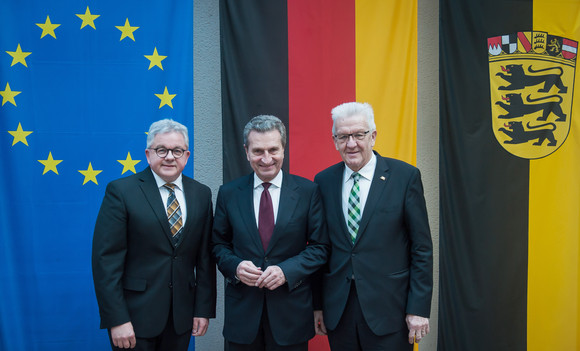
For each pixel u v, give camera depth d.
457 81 2.54
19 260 2.33
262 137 1.68
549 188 2.61
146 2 2.40
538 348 2.61
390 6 2.53
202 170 2.57
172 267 1.73
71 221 2.37
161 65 2.42
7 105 2.31
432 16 2.73
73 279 2.37
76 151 2.37
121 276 1.68
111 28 2.38
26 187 2.33
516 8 2.57
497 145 2.56
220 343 2.57
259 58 2.43
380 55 2.52
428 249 1.73
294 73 2.46
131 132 2.40
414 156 2.54
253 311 1.72
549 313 2.62
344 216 1.79
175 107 2.43
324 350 2.54
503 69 2.56
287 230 1.74
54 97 2.35
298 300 1.74
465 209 2.54
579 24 2.62
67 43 2.35
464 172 2.54
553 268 2.62
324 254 1.79
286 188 1.80
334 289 1.77
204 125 2.57
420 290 1.69
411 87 2.53
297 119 2.47
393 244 1.74
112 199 1.70
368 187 1.79
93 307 2.39
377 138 2.53
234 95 2.41
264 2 2.44
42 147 2.34
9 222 2.32
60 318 2.37
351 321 1.73
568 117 2.62
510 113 2.57
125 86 2.39
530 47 2.57
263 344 1.79
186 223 1.75
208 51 2.58
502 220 2.56
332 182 1.85
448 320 2.54
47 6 2.33
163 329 1.70
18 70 2.32
